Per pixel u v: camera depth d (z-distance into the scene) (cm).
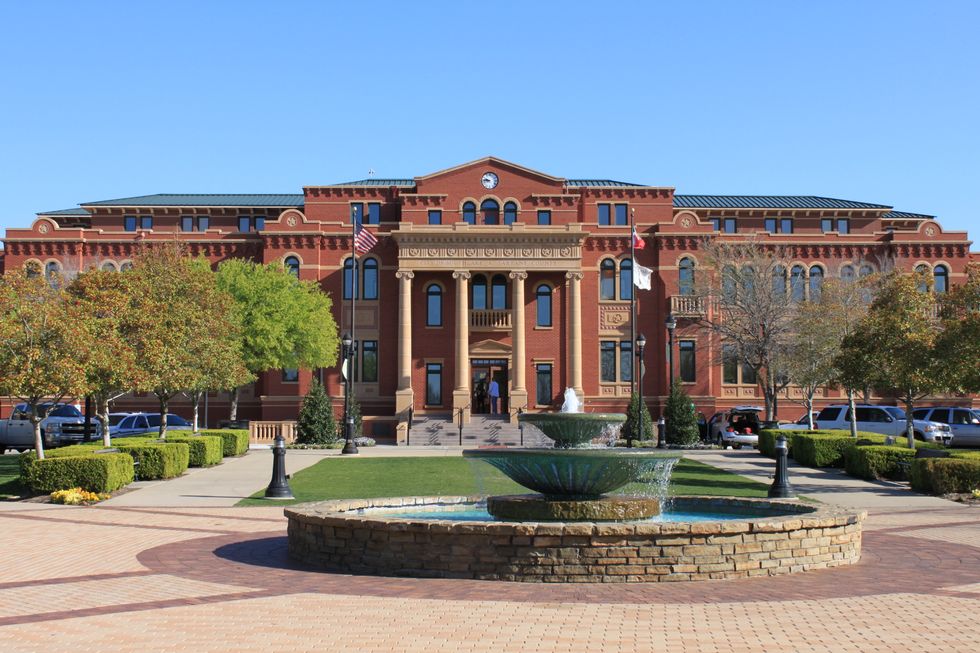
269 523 2011
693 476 3120
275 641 964
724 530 1338
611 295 6112
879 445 3167
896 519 2081
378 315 6072
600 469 1564
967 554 1569
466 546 1342
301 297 5378
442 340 6028
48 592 1234
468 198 6091
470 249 5788
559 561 1316
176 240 5444
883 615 1091
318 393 4966
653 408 5991
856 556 1490
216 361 3828
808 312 4456
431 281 6066
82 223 6925
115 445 3111
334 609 1123
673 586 1279
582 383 6003
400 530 1372
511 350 5850
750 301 4934
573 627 1029
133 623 1045
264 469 3381
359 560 1402
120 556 1551
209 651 925
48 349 2689
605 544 1316
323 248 6094
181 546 1670
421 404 5959
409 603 1159
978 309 2888
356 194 6231
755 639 976
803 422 5050
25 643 955
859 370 3144
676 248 6069
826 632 1005
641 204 6244
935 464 2583
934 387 2933
